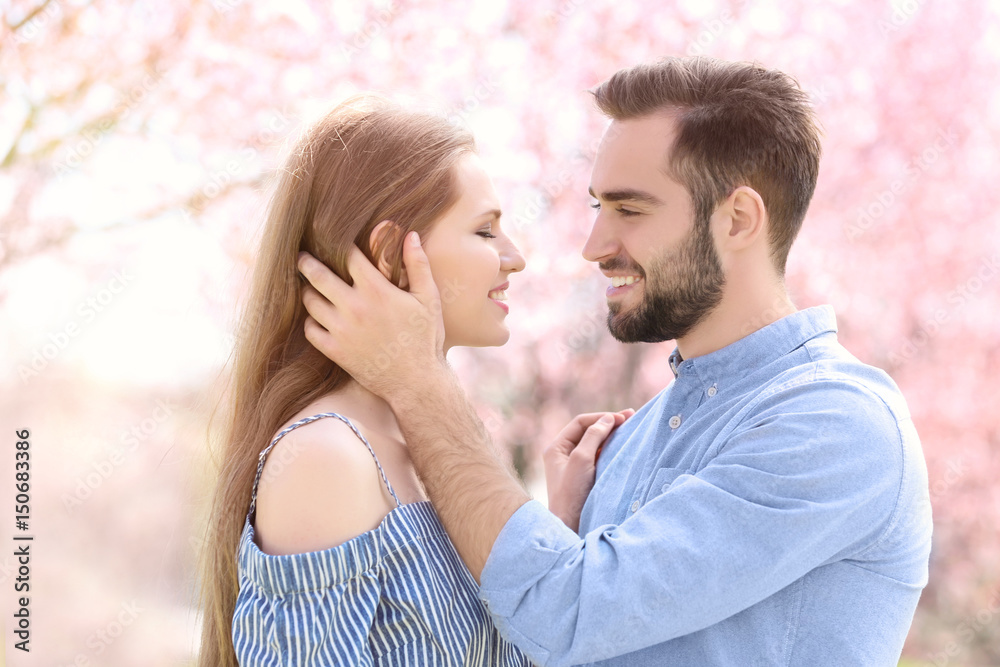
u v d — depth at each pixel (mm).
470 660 1395
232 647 1459
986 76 5676
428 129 1514
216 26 4316
